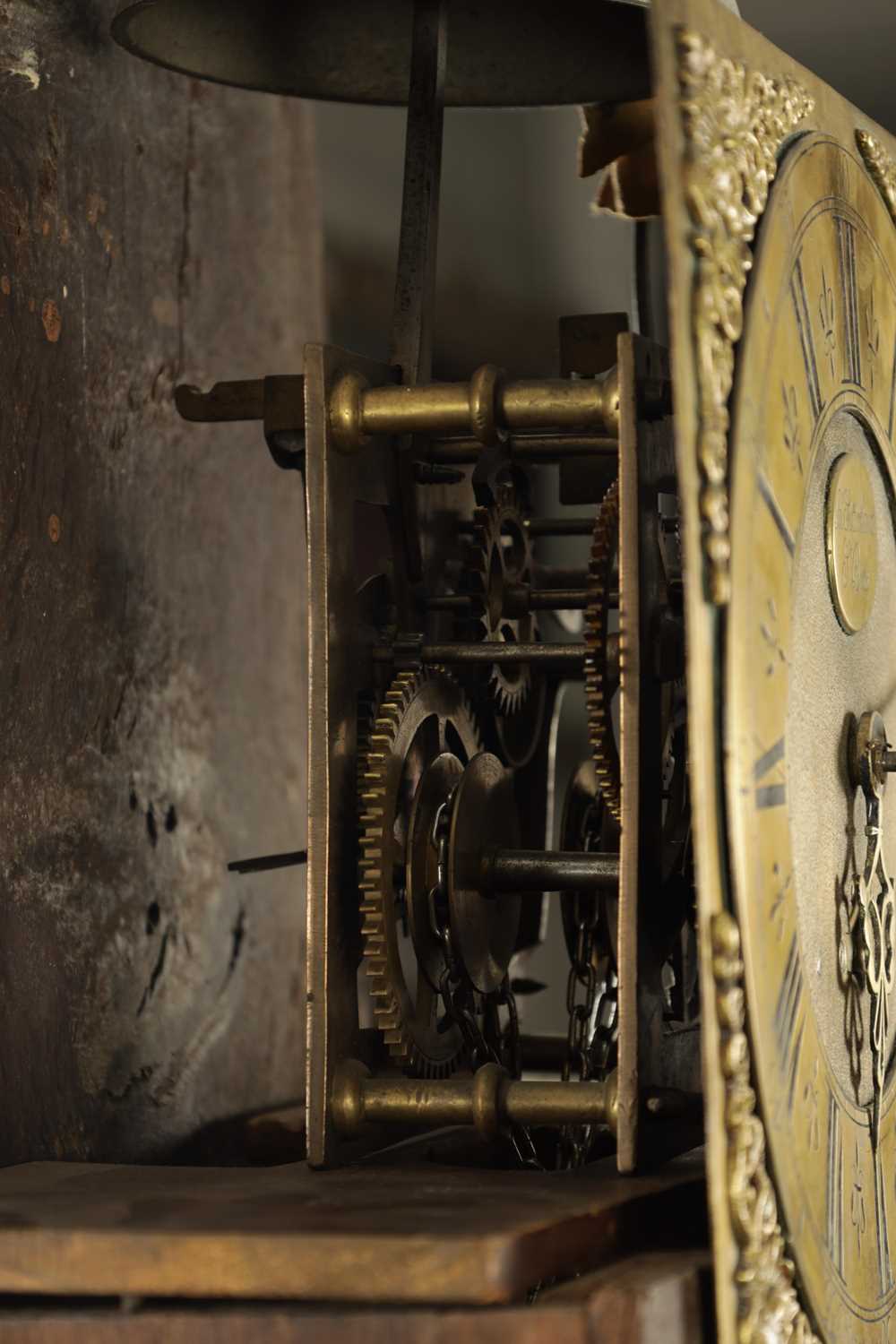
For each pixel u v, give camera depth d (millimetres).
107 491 777
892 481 709
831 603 662
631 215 854
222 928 851
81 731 758
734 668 597
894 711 710
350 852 669
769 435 624
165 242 820
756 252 628
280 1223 589
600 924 775
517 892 708
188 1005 824
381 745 668
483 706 767
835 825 658
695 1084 693
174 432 825
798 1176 616
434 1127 682
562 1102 643
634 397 640
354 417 661
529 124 1033
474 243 1003
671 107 603
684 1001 695
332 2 762
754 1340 589
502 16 779
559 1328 564
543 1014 1002
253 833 879
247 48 753
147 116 809
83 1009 755
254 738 884
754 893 600
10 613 718
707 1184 623
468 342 1000
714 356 603
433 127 726
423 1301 571
